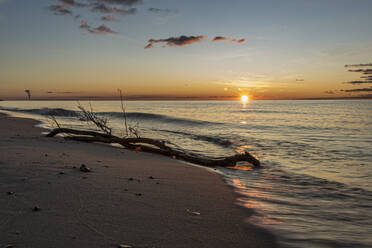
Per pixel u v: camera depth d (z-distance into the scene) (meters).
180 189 5.09
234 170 7.99
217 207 4.21
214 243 2.91
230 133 18.94
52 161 6.35
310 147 12.75
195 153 11.09
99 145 11.59
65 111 42.56
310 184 6.29
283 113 54.75
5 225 2.89
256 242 3.07
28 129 16.42
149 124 26.91
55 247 2.48
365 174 7.41
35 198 3.78
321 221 3.94
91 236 2.78
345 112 57.50
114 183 4.96
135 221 3.29
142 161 8.15
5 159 6.09
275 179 6.78
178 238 2.93
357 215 4.25
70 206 3.59
